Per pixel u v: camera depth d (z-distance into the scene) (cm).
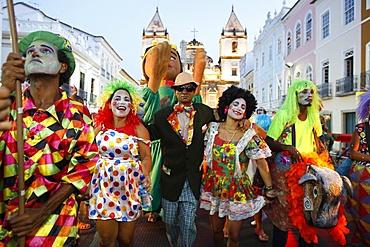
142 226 486
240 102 337
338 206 321
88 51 2659
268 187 341
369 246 349
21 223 187
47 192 210
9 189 205
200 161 355
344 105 1756
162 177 362
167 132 357
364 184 337
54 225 206
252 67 4222
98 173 306
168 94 527
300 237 349
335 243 421
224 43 5488
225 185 330
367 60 1563
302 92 355
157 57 468
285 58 2622
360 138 352
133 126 328
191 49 5400
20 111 189
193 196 345
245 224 495
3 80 185
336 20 1828
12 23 186
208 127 356
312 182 325
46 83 222
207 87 5366
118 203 300
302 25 2286
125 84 326
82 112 231
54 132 213
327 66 1964
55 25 1998
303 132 366
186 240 342
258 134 339
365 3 1572
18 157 189
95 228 475
